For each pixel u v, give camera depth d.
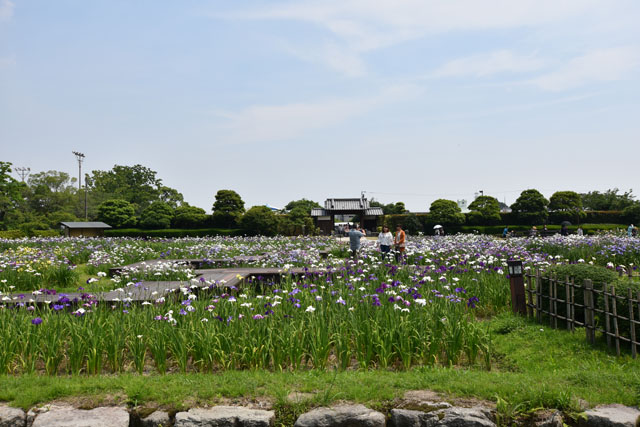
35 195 66.25
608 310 5.91
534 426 3.99
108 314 6.88
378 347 5.64
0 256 14.75
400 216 53.34
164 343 5.45
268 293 8.91
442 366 5.64
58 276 12.35
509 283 8.62
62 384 4.60
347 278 9.53
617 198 59.59
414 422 4.02
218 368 5.67
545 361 5.84
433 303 6.92
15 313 6.45
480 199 51.16
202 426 3.92
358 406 4.18
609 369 5.29
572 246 17.41
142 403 4.26
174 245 24.59
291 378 4.87
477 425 3.92
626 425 3.73
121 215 49.22
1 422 3.90
